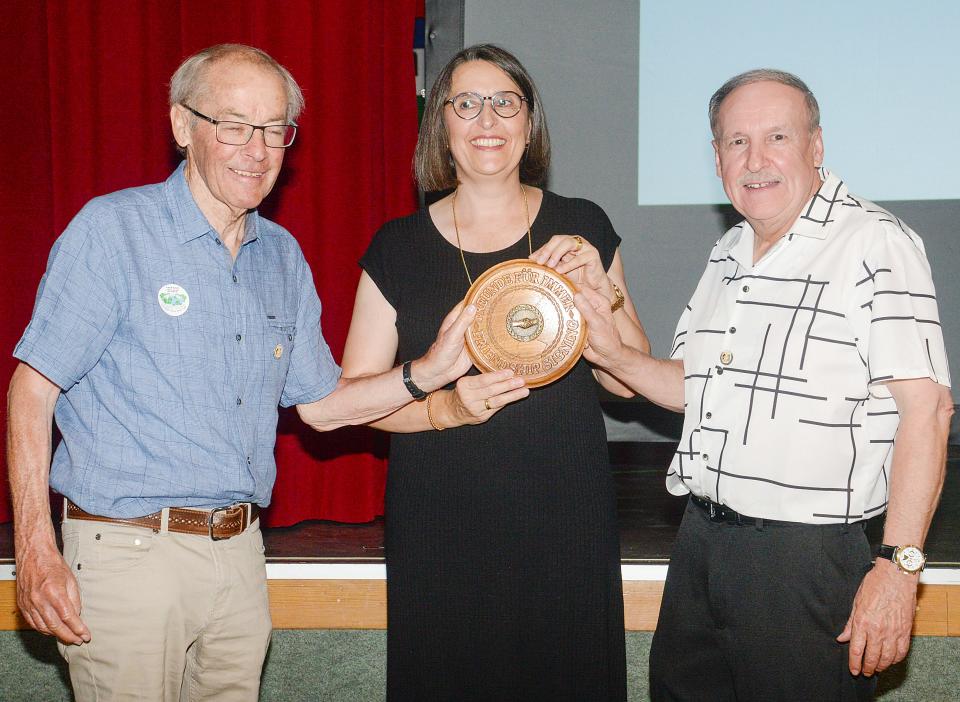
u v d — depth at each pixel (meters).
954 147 3.45
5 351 3.34
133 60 3.25
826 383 1.64
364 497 3.33
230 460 1.71
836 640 1.65
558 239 1.82
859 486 1.65
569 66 3.54
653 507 3.28
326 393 1.92
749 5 3.49
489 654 1.92
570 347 1.78
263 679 2.76
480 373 1.91
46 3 3.27
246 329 1.73
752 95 1.73
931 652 2.62
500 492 1.89
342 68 3.24
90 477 1.62
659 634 1.90
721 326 1.80
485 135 1.85
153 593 1.64
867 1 3.43
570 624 1.91
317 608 2.73
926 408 1.56
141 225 1.65
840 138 3.50
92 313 1.58
